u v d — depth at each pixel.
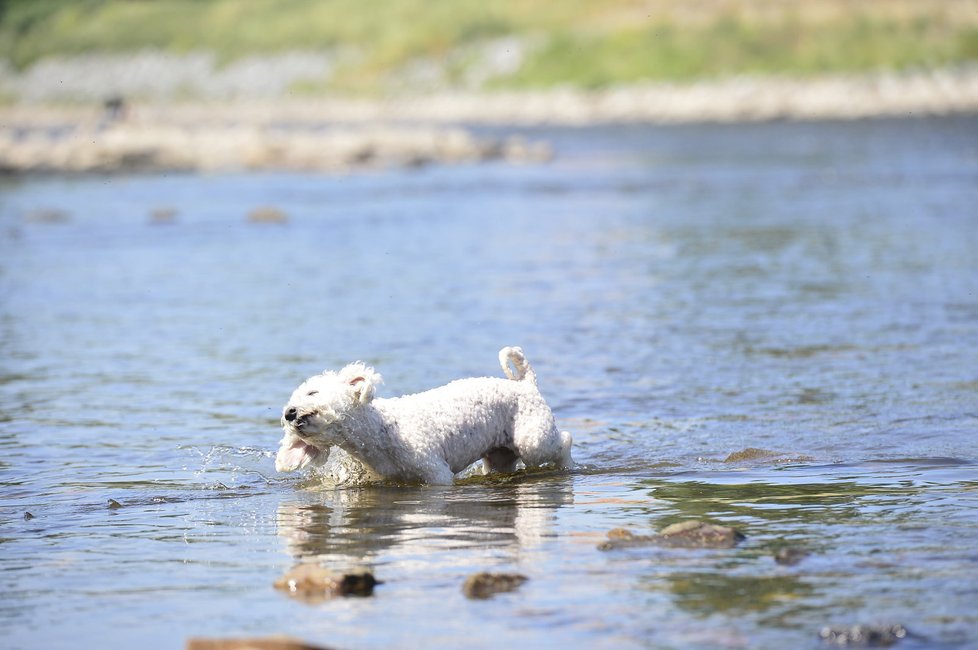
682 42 108.19
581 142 69.62
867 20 106.81
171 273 22.86
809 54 103.62
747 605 6.36
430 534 8.05
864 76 98.38
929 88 93.56
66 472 10.09
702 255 24.00
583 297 19.20
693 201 35.50
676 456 10.34
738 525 8.03
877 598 6.42
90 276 22.64
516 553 7.50
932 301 18.05
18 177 48.03
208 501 9.19
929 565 6.98
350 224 30.81
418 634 6.06
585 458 10.41
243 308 18.83
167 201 37.56
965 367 13.57
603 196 37.69
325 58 141.50
